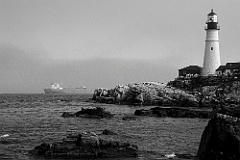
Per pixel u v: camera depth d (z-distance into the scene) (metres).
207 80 129.12
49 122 67.06
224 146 31.77
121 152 35.69
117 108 111.44
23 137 46.72
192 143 43.34
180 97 122.25
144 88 131.50
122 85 145.25
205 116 79.56
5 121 68.25
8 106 125.81
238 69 129.00
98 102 150.50
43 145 37.69
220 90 119.75
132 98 133.12
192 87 130.00
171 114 82.19
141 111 84.19
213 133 32.88
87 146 35.56
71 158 34.38
